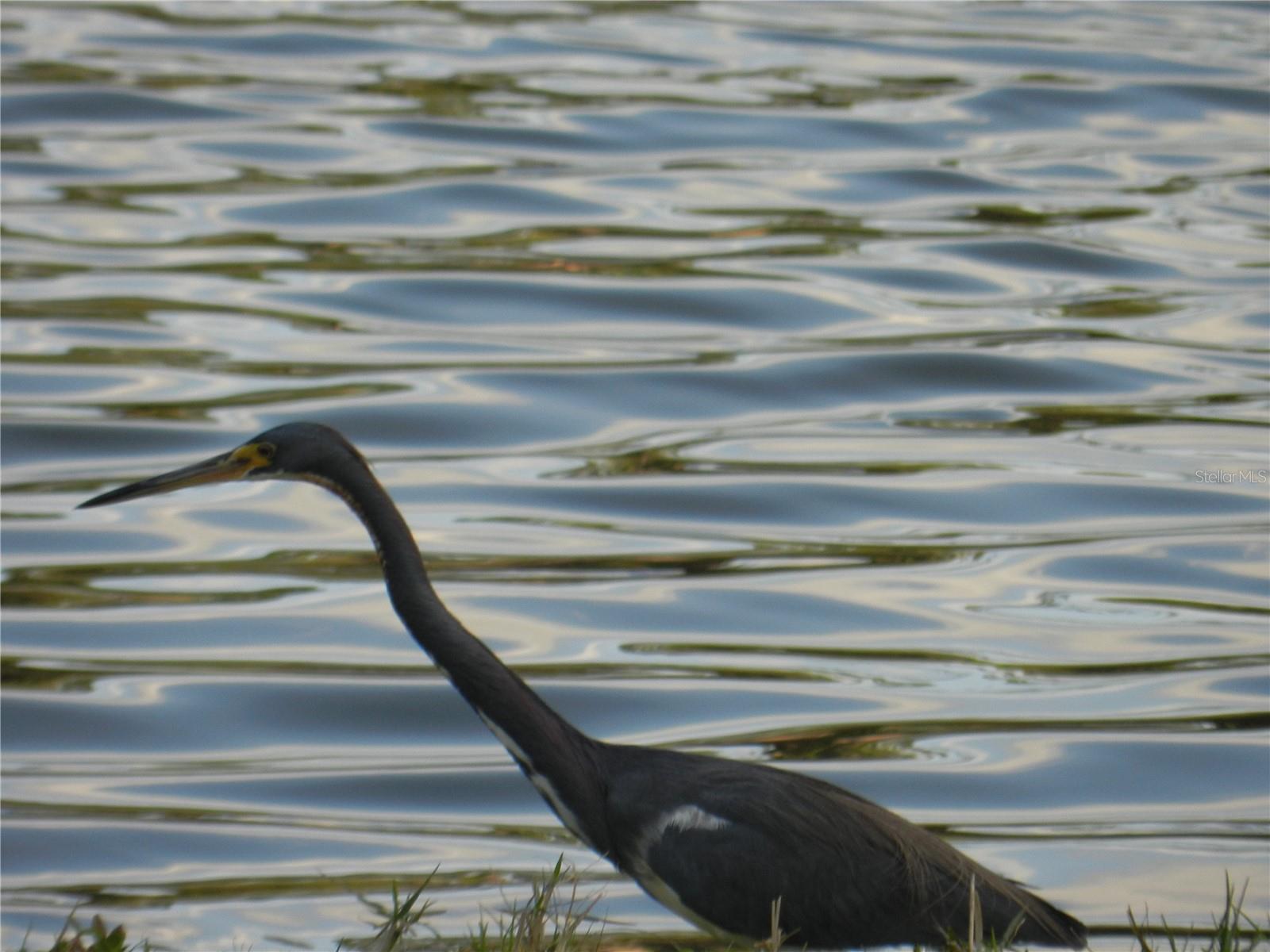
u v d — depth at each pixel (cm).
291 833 1227
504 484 1798
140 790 1287
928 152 2805
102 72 3056
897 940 833
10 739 1338
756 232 2486
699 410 1975
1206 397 1998
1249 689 1423
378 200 2552
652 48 3328
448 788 1300
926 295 2294
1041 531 1714
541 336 2159
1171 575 1623
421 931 1067
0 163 2645
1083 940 866
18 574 1611
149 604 1560
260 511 1786
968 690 1424
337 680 1441
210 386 1977
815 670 1453
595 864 1184
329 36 3344
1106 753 1314
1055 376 2047
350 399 1956
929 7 3681
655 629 1518
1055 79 3139
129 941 1076
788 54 3303
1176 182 2694
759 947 792
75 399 1933
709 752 1312
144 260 2333
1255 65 3225
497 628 1512
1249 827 1219
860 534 1712
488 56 3250
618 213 2530
